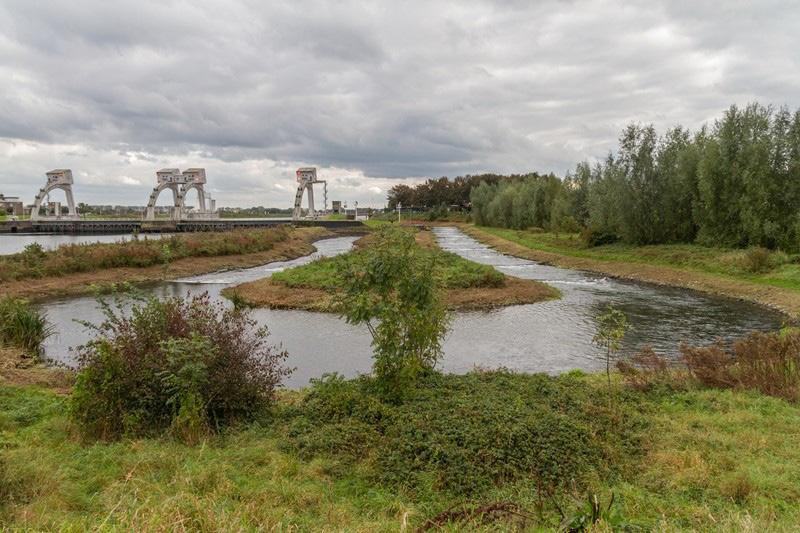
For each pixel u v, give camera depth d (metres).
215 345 8.42
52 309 21.84
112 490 5.54
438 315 9.84
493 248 54.22
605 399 9.16
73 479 5.96
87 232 72.94
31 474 5.62
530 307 22.06
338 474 6.56
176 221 78.94
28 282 26.12
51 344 16.16
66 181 89.75
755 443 7.38
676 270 30.59
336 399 8.58
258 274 34.12
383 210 156.25
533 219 67.50
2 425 8.15
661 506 5.64
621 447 7.25
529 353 15.16
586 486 6.09
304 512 5.36
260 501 5.44
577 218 54.53
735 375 10.54
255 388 8.66
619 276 32.56
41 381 11.52
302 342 16.36
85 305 22.80
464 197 137.50
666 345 16.03
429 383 9.71
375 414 8.05
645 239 39.34
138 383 8.03
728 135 33.06
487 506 5.32
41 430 7.98
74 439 7.55
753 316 20.41
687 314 20.81
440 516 5.11
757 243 30.98
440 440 6.95
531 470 6.36
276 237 50.00
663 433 7.78
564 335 17.28
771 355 10.56
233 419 8.30
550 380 10.43
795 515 5.33
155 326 8.54
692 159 36.03
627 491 5.96
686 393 10.04
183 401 7.61
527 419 7.41
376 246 9.67
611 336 10.30
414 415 7.84
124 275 30.19
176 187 96.75
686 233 37.75
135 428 7.64
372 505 5.76
